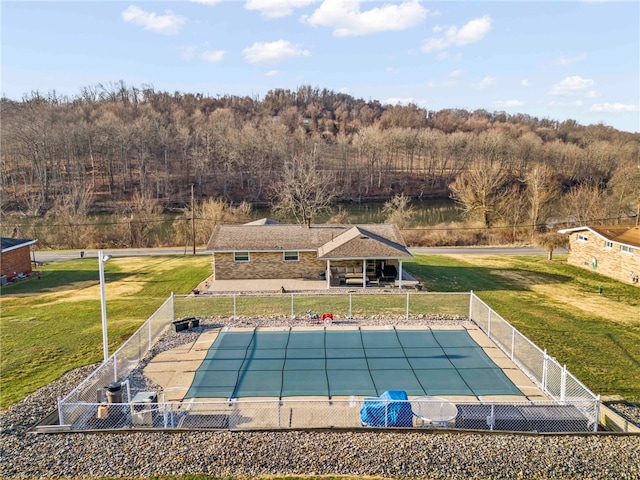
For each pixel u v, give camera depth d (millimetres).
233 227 34500
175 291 30125
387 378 16516
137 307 26219
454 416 13203
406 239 51938
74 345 20172
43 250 50031
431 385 15977
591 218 56125
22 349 19719
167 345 19578
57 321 23609
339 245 30391
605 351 19984
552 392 15312
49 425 13227
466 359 18109
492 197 57938
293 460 11555
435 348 19188
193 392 15516
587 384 16812
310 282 31453
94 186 76688
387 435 12625
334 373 16938
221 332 21078
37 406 14539
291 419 13617
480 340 20047
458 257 41812
